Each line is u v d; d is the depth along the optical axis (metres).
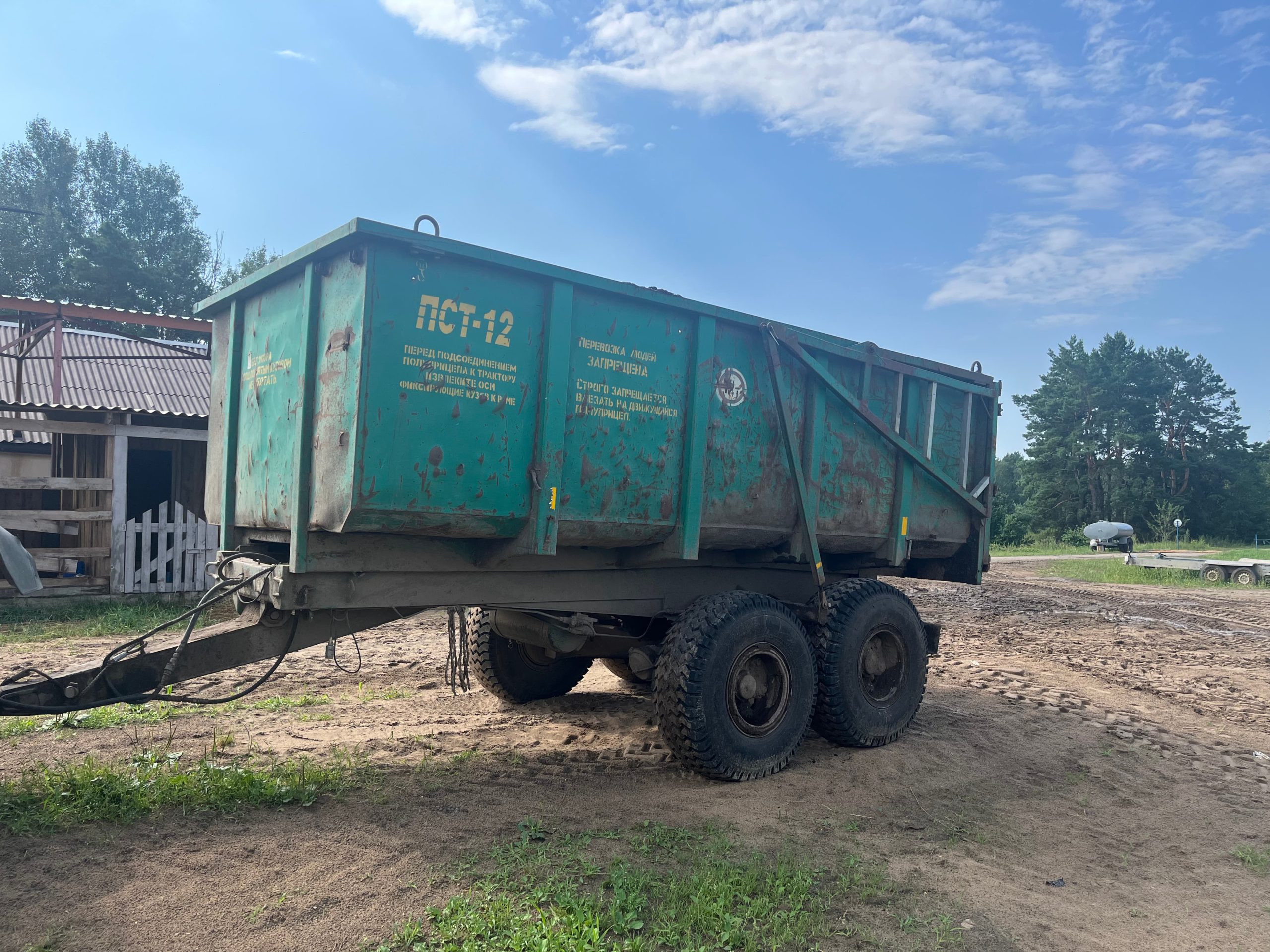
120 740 5.48
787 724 5.53
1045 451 66.50
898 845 4.43
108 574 11.95
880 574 7.77
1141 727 7.12
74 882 3.41
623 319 5.10
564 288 4.77
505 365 4.60
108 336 16.58
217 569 5.25
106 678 4.29
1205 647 12.38
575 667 7.23
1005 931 3.60
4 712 4.03
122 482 11.80
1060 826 4.91
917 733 6.51
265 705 6.61
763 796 5.02
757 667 5.54
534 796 4.79
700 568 6.09
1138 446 64.38
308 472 4.42
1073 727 6.94
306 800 4.40
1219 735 7.21
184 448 13.45
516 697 6.89
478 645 6.68
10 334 16.52
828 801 5.02
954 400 7.41
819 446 6.20
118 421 11.80
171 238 47.44
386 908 3.38
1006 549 44.75
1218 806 5.42
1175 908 3.98
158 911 3.23
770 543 6.11
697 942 3.28
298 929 3.18
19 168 45.59
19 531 12.84
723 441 5.64
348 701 6.90
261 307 5.12
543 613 5.56
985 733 6.60
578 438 4.89
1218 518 64.19
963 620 14.06
